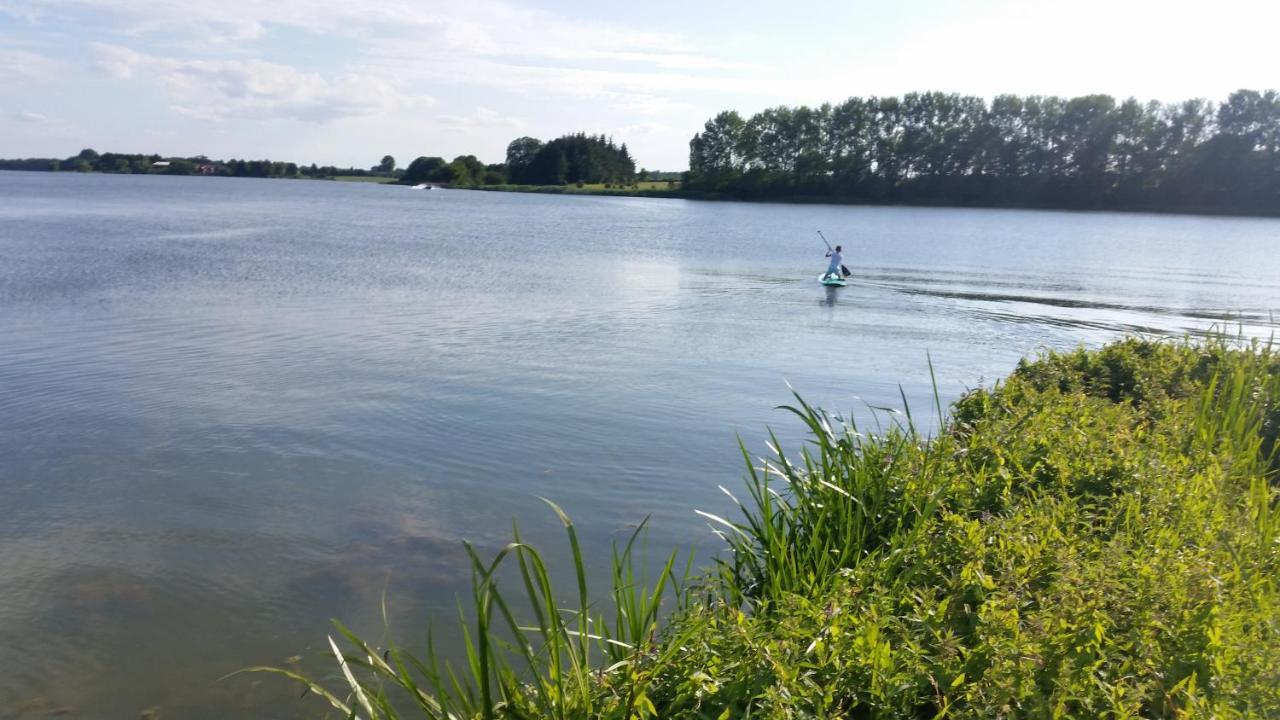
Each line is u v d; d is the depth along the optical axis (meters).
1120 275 30.03
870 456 6.18
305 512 7.73
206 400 11.18
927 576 4.50
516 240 41.75
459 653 5.55
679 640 3.69
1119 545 4.44
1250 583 4.19
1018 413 7.00
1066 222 67.25
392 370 13.02
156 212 53.03
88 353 13.73
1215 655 3.47
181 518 7.60
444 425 10.24
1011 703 3.33
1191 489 5.46
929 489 5.53
